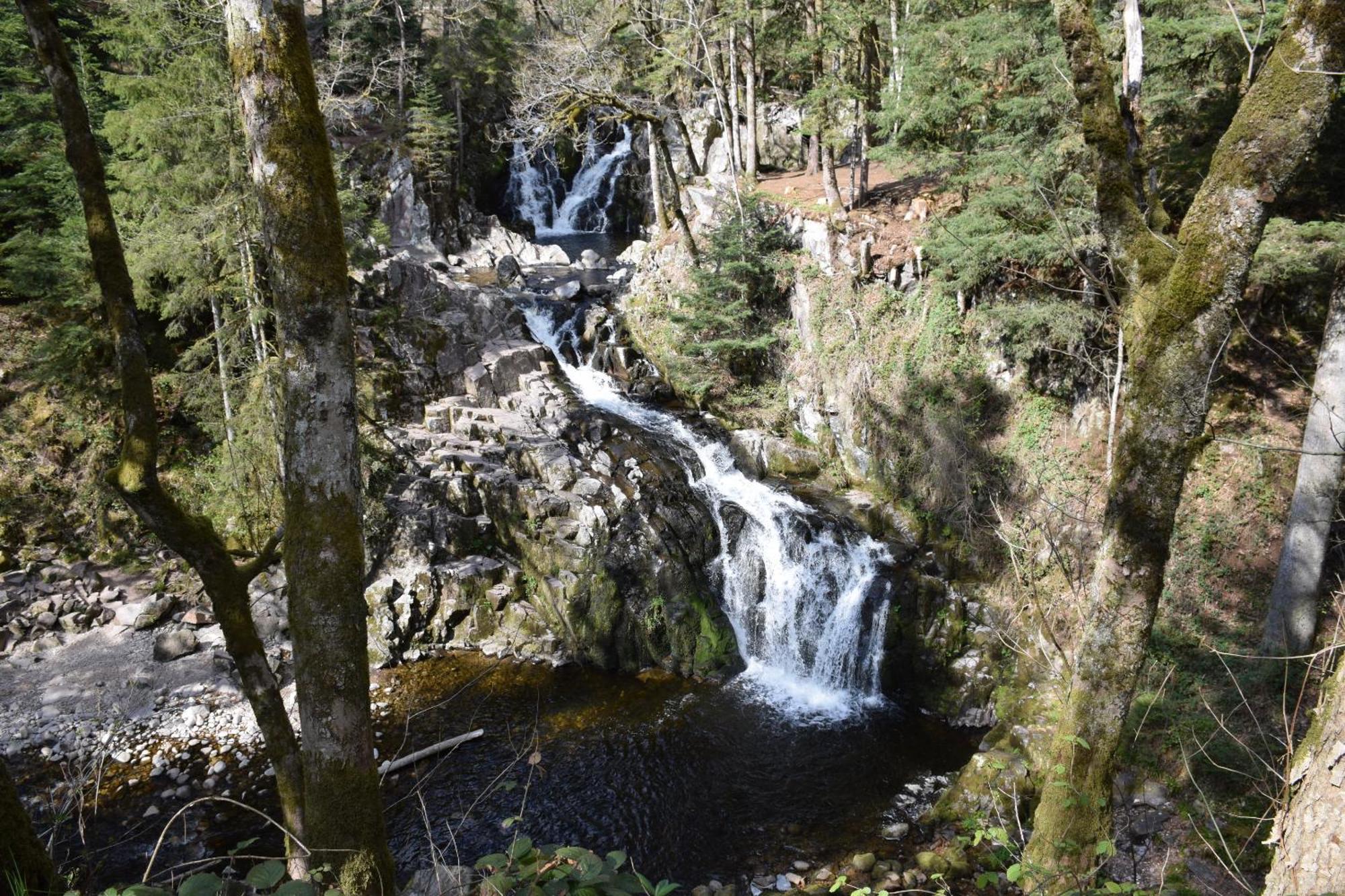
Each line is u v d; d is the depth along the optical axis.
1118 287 6.21
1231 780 9.38
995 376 16.02
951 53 14.66
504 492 16.45
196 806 10.84
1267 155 5.11
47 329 17.31
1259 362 14.95
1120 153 6.04
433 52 30.97
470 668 14.67
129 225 14.88
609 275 27.12
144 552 16.11
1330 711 3.28
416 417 18.88
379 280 19.59
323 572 5.01
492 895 3.34
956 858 9.42
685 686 14.56
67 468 16.34
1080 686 6.26
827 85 18.30
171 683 13.51
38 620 14.34
